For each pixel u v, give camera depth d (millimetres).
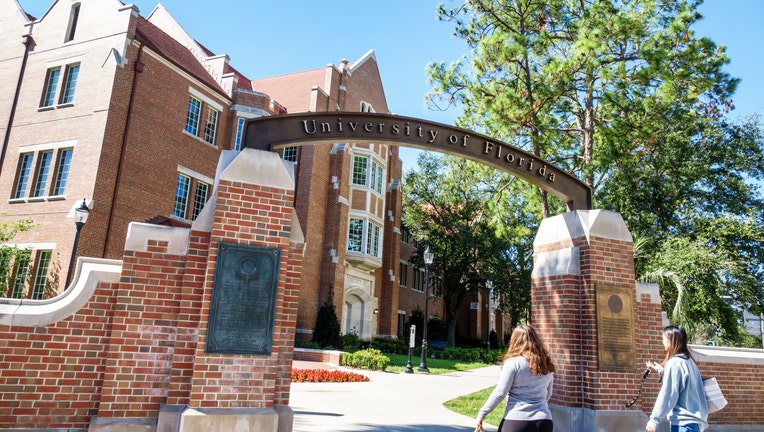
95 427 5562
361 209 29922
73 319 5891
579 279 7633
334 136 6906
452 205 37812
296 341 23422
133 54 19047
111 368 5766
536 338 4422
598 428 6930
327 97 29250
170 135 20578
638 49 12727
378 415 9297
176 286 6105
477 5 14062
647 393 7574
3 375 5574
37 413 5633
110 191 17766
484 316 51938
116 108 18234
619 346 7324
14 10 21109
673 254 13945
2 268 16531
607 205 17750
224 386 5680
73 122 18500
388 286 33500
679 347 4832
